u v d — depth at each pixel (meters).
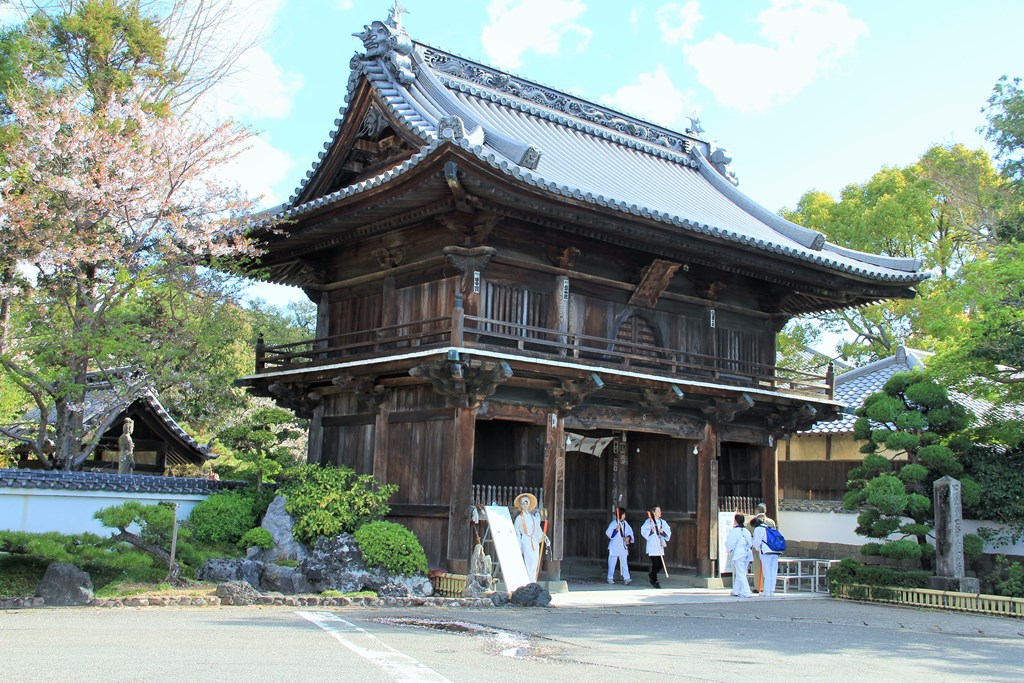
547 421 19.34
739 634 13.46
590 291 20.55
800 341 43.19
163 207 19.41
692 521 22.27
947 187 37.34
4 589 14.30
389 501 19.44
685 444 22.73
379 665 9.04
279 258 22.31
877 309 42.34
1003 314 20.31
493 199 16.86
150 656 9.12
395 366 18.23
